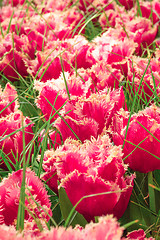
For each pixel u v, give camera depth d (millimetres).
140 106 789
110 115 615
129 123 582
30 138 673
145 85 771
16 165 634
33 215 513
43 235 414
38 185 533
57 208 641
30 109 865
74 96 625
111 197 518
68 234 405
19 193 513
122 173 535
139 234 516
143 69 801
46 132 626
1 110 672
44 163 591
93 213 534
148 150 573
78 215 563
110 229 394
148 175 605
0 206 501
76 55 849
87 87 661
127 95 824
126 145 584
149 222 612
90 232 402
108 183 514
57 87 667
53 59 813
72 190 528
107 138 551
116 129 599
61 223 624
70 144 551
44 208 525
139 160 582
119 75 779
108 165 522
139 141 574
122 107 651
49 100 669
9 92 738
